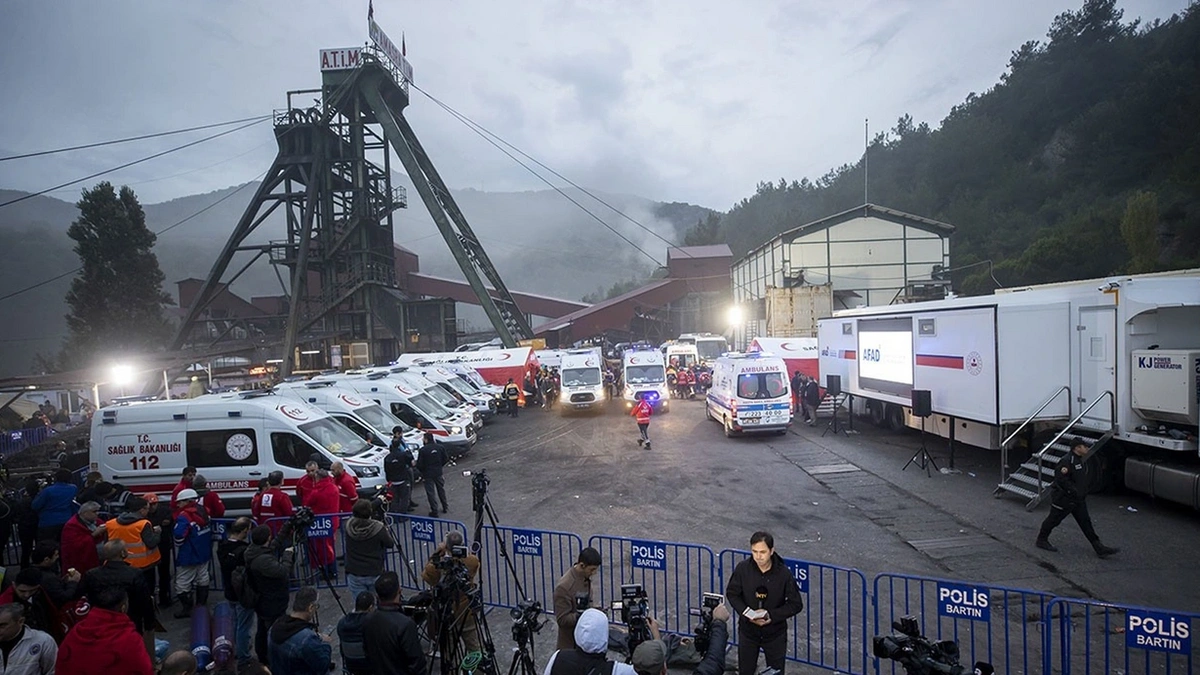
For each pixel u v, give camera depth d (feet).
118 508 33.42
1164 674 21.26
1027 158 251.60
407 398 63.57
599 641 12.65
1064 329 44.98
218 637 22.88
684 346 124.77
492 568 33.63
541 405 108.37
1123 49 244.01
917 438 65.31
